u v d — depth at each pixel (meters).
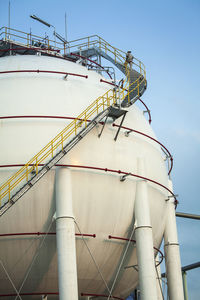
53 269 25.27
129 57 31.56
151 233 26.91
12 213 24.84
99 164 26.31
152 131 31.17
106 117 27.02
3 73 29.00
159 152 30.39
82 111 27.31
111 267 26.86
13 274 25.14
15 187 24.97
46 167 24.86
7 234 24.80
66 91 28.11
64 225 24.56
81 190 25.61
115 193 26.47
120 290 28.30
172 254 30.50
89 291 26.83
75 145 26.09
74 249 24.50
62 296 23.86
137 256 26.67
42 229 25.03
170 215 30.95
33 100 27.14
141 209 27.03
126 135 28.05
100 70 33.66
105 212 26.16
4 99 27.20
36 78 28.56
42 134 26.03
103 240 26.12
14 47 35.69
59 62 30.66
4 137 25.89
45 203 25.11
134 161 27.75
